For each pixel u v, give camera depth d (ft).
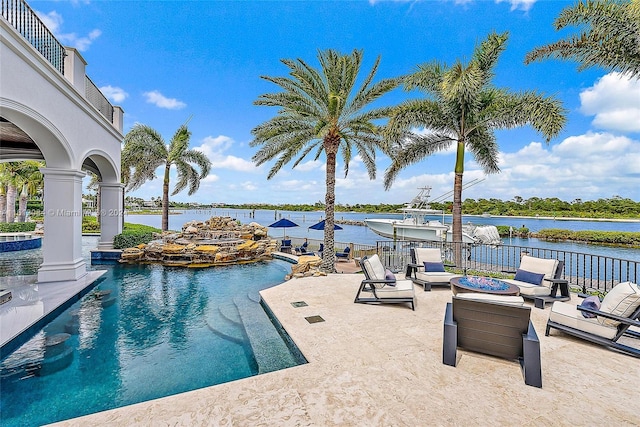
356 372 11.32
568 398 9.71
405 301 19.24
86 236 69.92
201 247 42.75
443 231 67.77
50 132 23.94
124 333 17.83
